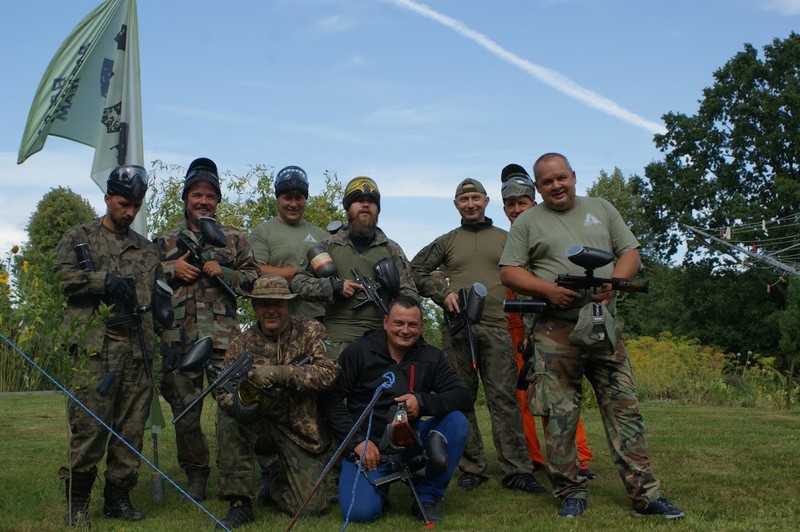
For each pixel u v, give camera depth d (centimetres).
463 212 697
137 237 576
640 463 527
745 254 3484
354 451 537
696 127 4409
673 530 485
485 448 843
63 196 4075
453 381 560
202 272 626
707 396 1714
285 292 543
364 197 643
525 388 600
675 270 4528
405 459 538
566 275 527
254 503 599
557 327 548
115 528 507
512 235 573
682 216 4334
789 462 710
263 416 530
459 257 688
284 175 721
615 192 5750
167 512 559
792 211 4000
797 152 4103
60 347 513
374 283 643
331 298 624
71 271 537
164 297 548
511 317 695
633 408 530
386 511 556
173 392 614
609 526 500
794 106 4100
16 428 935
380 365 559
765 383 1861
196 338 614
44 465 698
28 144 677
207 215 641
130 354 547
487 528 504
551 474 546
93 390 530
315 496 543
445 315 678
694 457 736
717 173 4406
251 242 724
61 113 683
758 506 548
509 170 722
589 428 980
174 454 783
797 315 1791
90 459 525
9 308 633
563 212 569
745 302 4159
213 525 520
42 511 542
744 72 4306
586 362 548
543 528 498
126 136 704
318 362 541
